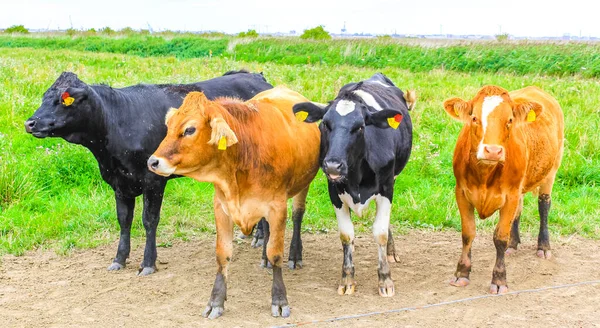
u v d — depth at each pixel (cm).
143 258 635
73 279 595
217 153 465
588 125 1088
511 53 2164
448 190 870
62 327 484
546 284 570
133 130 605
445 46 2444
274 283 508
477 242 703
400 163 608
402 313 504
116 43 3666
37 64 1848
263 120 500
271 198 501
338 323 486
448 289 560
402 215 782
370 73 1928
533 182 605
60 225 733
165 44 3472
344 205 548
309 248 689
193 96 456
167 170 447
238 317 501
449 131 1110
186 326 483
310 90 1443
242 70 797
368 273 609
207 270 620
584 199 823
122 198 624
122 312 513
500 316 496
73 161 895
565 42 2453
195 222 764
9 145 938
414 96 669
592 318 491
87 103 578
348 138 492
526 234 729
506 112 499
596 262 634
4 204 792
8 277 599
